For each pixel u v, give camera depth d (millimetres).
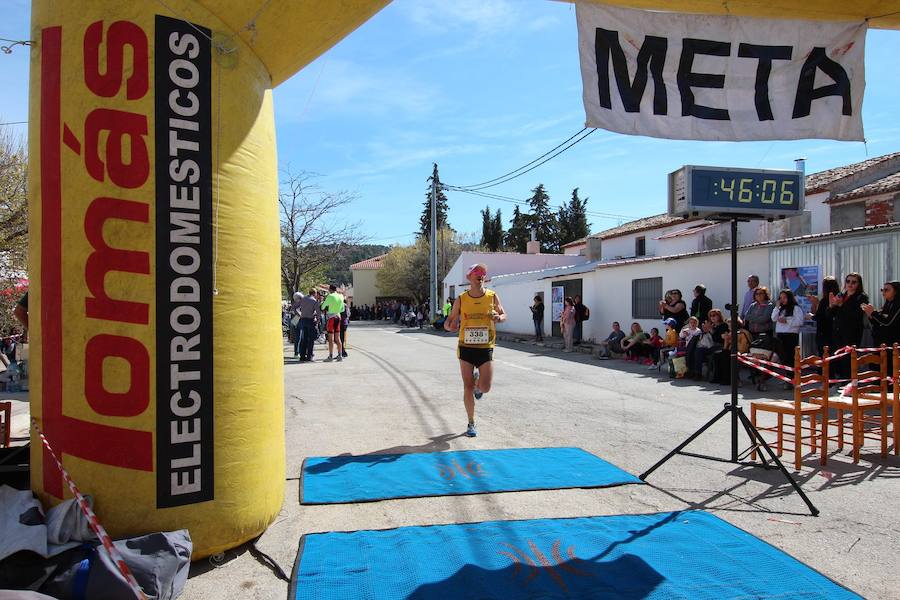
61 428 2979
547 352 16984
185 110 3033
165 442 2979
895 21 4586
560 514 3943
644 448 5676
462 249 47781
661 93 4391
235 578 3064
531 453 5430
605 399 8539
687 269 14750
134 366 2928
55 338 2990
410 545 3402
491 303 6129
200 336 3057
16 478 3453
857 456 5203
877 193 14445
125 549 2676
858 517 3898
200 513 3076
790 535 3605
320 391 9180
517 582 2973
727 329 10375
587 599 2811
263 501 3406
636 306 17062
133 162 2934
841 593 2865
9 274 10789
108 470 2922
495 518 3871
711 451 5566
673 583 2963
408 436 6188
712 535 3543
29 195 3158
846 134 4625
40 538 2602
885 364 5426
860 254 10297
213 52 3127
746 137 4504
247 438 3270
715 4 4305
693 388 9617
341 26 3543
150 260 2943
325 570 3088
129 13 2943
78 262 2939
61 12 3018
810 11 4449
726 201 4336
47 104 3023
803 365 5148
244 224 3240
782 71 4535
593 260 28156
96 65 2945
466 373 6152
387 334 27453
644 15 4367
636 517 3857
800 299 11492
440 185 31859
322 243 21328
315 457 5336
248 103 3303
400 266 49219
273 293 3508
